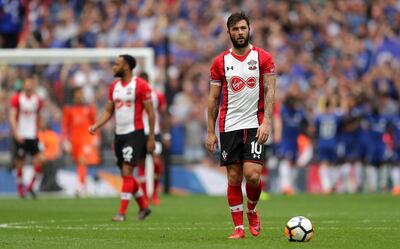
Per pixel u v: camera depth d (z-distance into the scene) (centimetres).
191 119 8738
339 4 11212
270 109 3447
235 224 3575
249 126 3478
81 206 6272
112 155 8256
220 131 3528
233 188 3562
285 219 4828
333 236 3666
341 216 5088
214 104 3534
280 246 3241
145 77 6212
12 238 3644
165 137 7088
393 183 8756
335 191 8756
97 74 8388
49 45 10250
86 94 8394
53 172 8131
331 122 8694
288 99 8612
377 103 8912
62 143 8050
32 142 7481
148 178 7756
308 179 8762
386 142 8825
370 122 8800
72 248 3241
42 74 8419
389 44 10781
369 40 10931
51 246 3309
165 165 8181
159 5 10488
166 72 8444
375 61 10712
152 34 10281
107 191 8250
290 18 10925
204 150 8675
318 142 8731
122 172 4850
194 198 7469
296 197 7625
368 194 8231
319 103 8881
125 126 4828
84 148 7719
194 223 4534
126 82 4838
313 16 10981
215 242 3422
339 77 10138
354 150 8781
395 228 4106
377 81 9606
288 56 10381
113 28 10381
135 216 5166
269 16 10856
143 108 4872
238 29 3462
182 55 10162
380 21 11050
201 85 9869
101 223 4572
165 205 6406
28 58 8369
